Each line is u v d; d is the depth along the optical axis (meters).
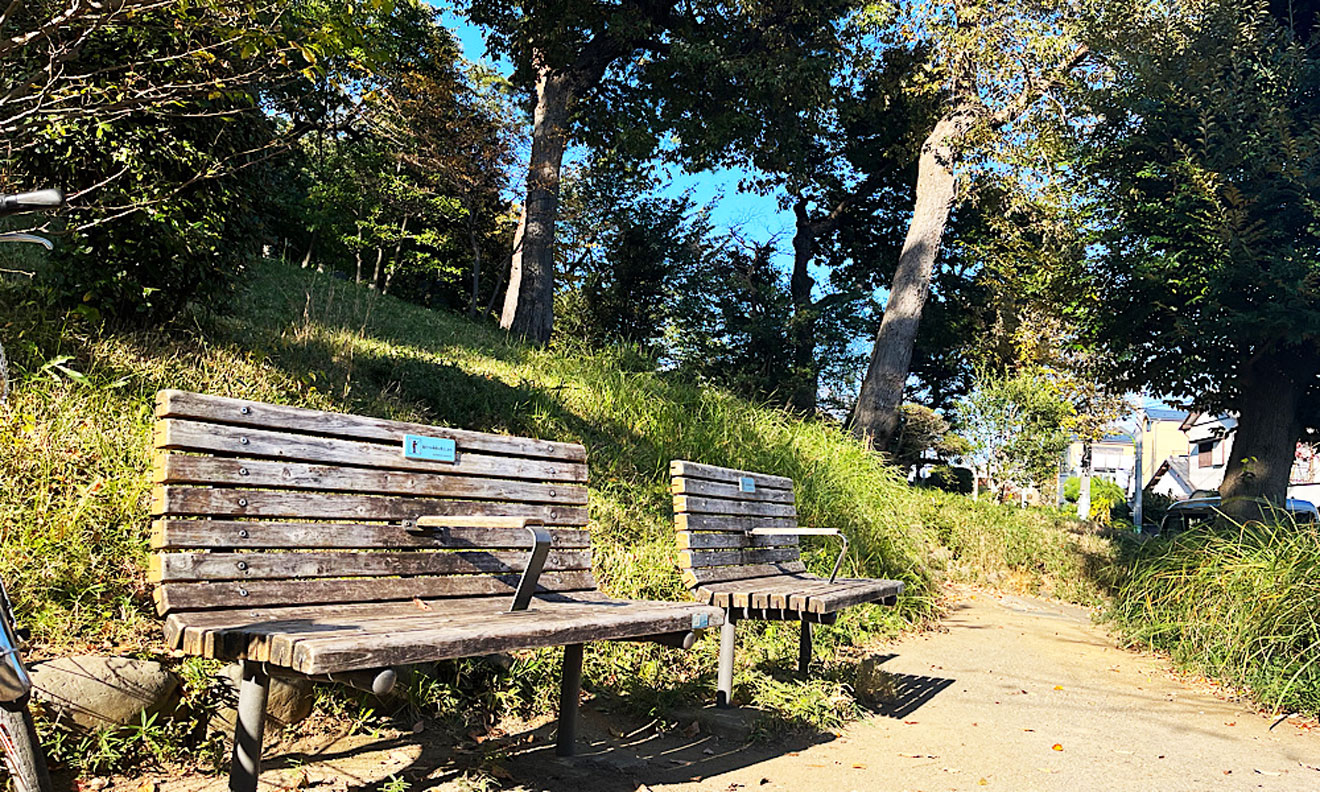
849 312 21.83
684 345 21.33
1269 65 10.79
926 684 5.62
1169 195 11.04
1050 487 22.39
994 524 12.70
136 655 3.11
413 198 28.27
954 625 8.24
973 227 24.22
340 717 3.40
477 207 29.81
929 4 16.83
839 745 4.09
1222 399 12.49
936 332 26.06
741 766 3.64
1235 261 10.04
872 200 26.48
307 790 2.82
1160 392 12.64
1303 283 9.53
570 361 11.49
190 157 5.59
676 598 5.54
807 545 7.57
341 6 5.20
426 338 12.31
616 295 24.92
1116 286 11.88
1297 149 9.80
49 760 2.66
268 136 6.39
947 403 30.27
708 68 17.88
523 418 7.96
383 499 3.13
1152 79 10.84
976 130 16.66
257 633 2.23
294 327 8.34
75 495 3.90
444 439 3.40
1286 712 5.56
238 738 2.38
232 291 6.61
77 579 3.43
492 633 2.56
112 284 5.49
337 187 26.78
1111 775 3.98
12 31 4.40
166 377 5.33
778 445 9.12
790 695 4.51
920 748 4.15
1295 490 28.80
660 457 7.87
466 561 3.39
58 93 4.59
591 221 25.28
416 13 12.55
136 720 2.87
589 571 3.93
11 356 4.70
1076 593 11.23
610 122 20.38
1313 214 9.82
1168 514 14.90
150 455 4.30
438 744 3.42
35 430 4.17
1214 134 10.26
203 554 2.54
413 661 2.32
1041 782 3.79
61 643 3.14
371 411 6.53
